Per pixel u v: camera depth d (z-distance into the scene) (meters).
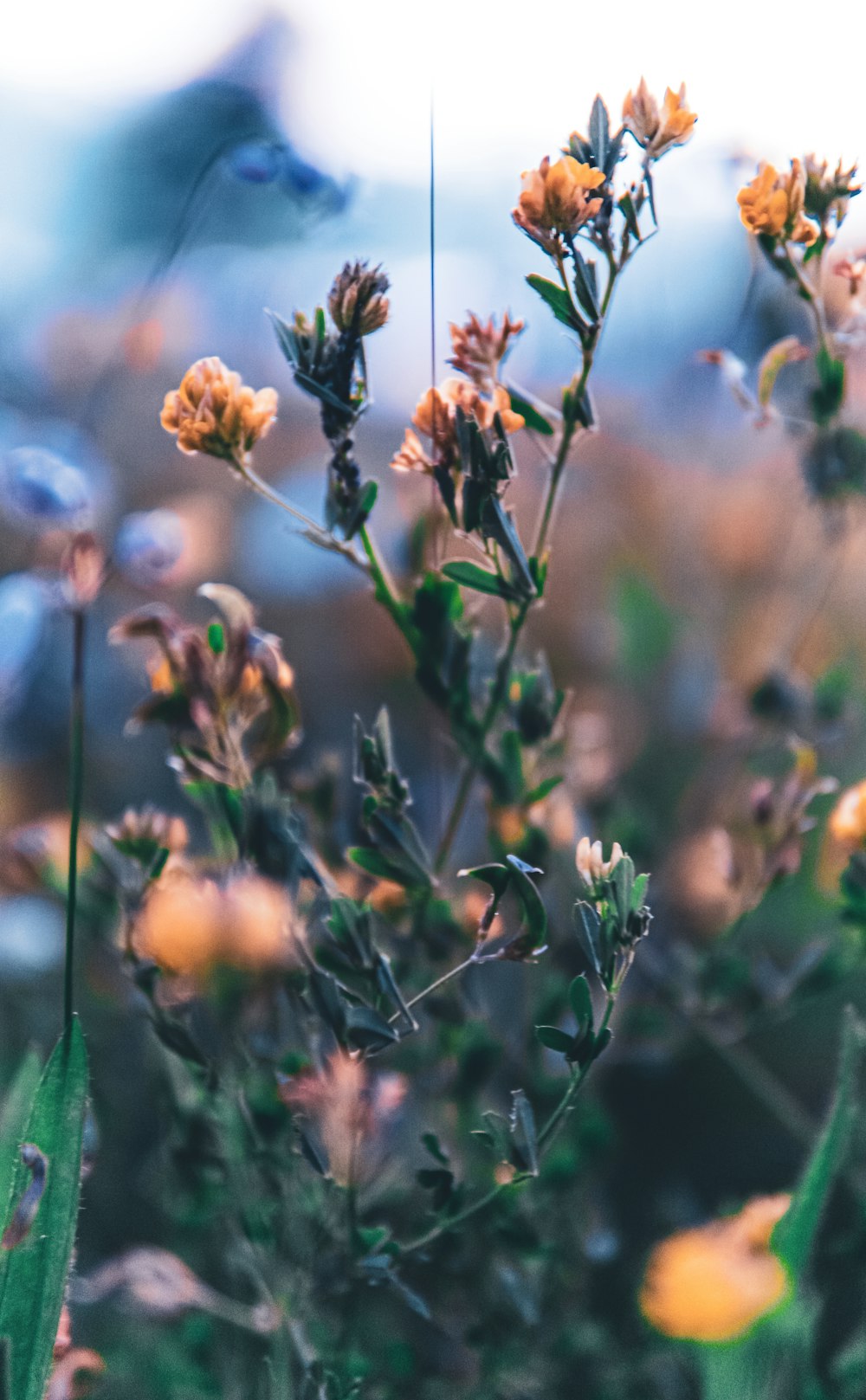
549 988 0.46
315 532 0.38
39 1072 0.39
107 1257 0.48
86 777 0.65
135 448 0.76
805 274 0.40
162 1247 0.48
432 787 0.58
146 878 0.38
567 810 0.46
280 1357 0.39
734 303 0.58
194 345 0.78
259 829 0.36
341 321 0.37
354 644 0.70
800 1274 0.39
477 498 0.37
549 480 0.38
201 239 0.61
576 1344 0.44
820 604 0.55
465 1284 0.43
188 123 0.69
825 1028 0.54
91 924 0.43
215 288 0.76
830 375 0.41
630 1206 0.51
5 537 0.58
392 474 0.68
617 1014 0.47
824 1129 0.39
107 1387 0.45
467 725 0.40
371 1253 0.38
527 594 0.38
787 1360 0.39
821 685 0.52
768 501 0.69
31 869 0.43
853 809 0.41
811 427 0.44
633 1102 0.54
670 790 0.60
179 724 0.38
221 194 0.52
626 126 0.37
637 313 0.71
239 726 0.37
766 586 0.67
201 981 0.36
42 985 0.54
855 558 0.63
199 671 0.37
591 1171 0.47
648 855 0.49
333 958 0.37
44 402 0.79
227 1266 0.45
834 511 0.47
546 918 0.36
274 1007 0.39
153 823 0.40
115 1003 0.49
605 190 0.37
